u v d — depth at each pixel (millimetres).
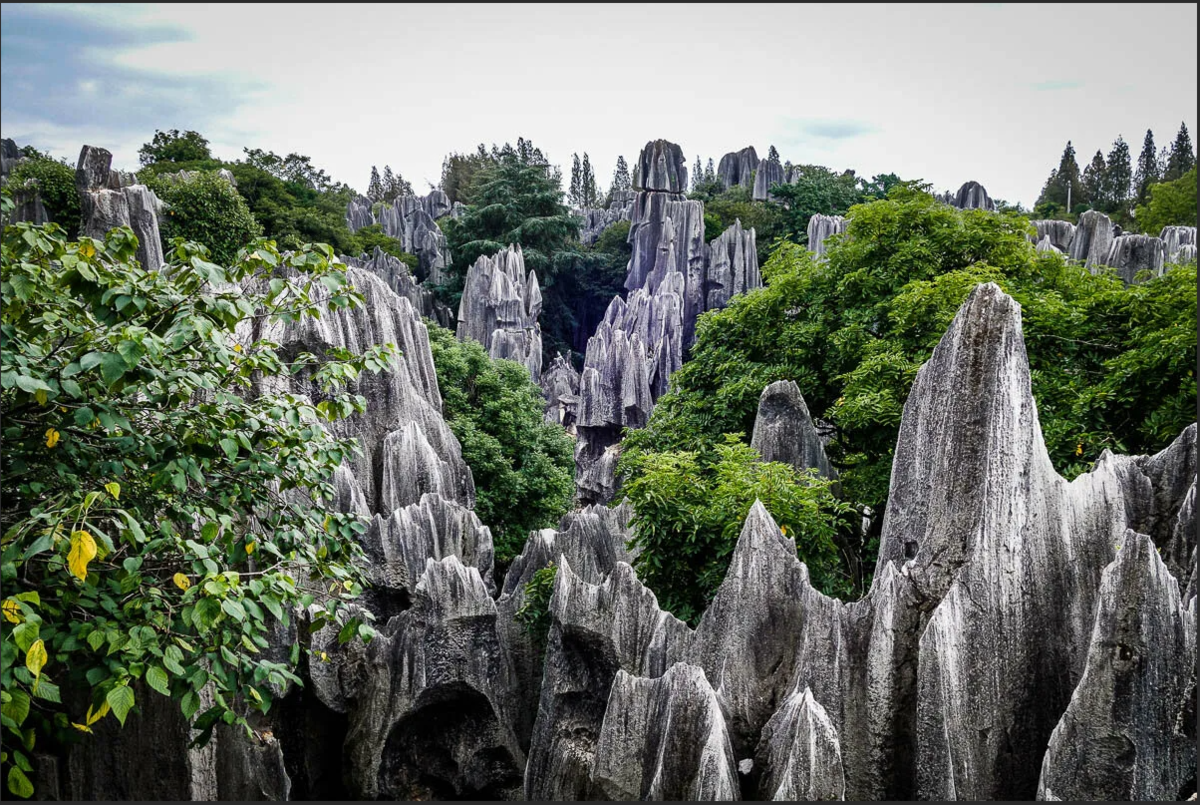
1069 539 12016
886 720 11766
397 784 16859
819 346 27812
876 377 22891
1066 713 10469
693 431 27500
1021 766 11422
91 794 13500
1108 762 10156
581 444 59281
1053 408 21188
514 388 42719
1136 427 20594
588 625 15258
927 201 29328
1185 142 84375
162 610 11250
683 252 80500
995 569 11578
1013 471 11750
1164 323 22156
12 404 11148
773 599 13250
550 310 86375
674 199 88312
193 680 10188
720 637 13344
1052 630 11734
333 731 17328
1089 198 103312
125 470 11703
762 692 12922
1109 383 20547
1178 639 10164
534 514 37375
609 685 15219
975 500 12000
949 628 11203
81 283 10094
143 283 10656
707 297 80312
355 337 25828
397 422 26234
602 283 93500
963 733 11180
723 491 16984
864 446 23484
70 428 11102
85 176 34781
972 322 12398
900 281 27172
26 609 8836
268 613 16141
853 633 12242
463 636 16906
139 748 13633
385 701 16578
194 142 70875
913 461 13672
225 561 12391
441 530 20422
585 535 19891
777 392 19766
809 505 16500
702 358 30828
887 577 12109
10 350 9836
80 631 9953
